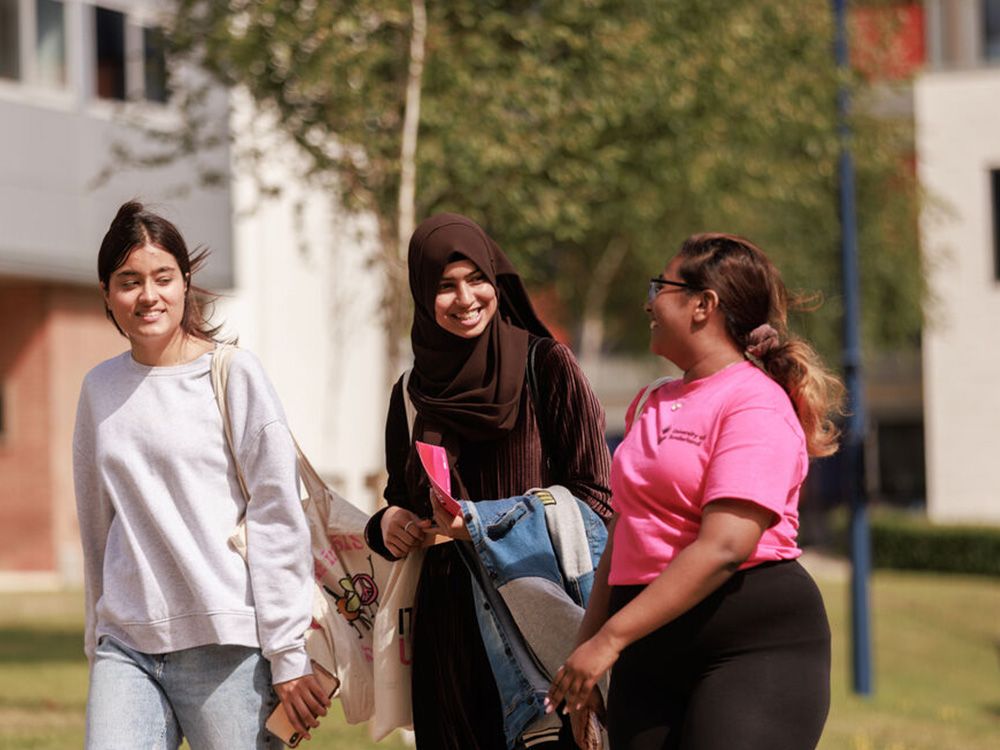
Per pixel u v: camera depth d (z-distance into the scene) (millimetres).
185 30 28500
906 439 80875
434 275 11188
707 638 9508
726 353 9859
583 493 11336
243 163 30234
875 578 61531
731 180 33656
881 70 49844
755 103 30719
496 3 27000
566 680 9383
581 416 11336
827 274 55844
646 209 32562
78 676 27969
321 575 11758
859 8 50031
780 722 9375
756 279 9898
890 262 58812
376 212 27000
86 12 48500
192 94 30031
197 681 10453
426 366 11445
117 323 10719
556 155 27406
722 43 29359
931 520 66438
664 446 9672
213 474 10539
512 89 26156
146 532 10539
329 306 56594
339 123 26812
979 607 51750
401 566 11609
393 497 11945
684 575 9219
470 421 11250
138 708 10422
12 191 46531
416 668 11578
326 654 11328
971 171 68312
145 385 10633
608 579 10086
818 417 9867
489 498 11422
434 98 25984
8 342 50438
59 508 50188
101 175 32375
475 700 11461
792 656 9508
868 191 57219
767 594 9500
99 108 48906
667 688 9695
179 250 10711
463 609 11477
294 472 10586
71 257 48156
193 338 10859
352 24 25250
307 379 56094
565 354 11391
